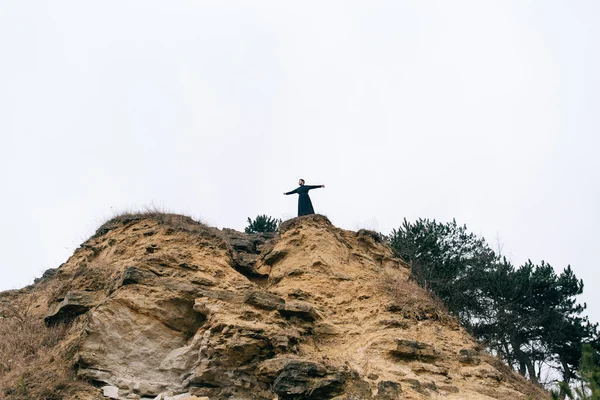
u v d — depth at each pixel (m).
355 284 18.05
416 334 16.27
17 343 15.38
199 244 18.23
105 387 13.60
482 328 26.59
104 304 14.68
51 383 13.39
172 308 15.29
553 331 26.45
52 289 18.61
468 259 28.98
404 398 13.43
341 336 15.99
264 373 13.85
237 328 14.41
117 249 18.59
